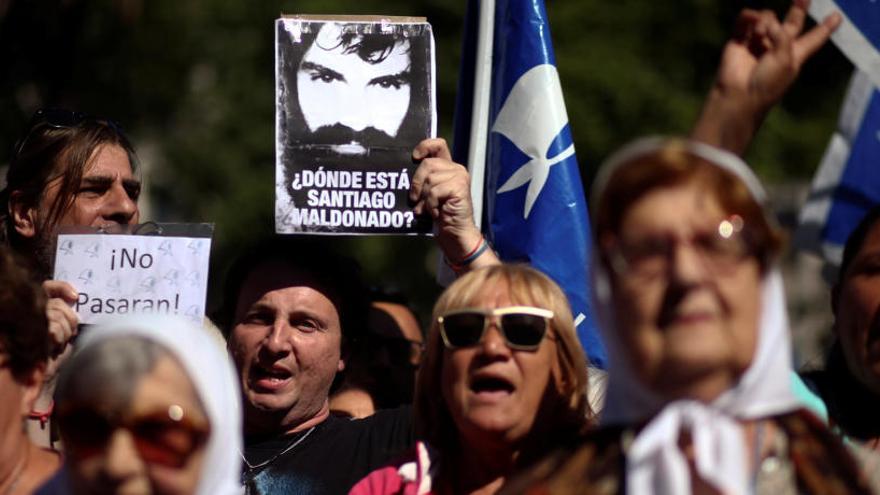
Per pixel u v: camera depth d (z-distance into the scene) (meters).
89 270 4.56
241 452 4.60
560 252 4.73
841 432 3.73
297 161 4.59
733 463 2.64
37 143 4.78
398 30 4.66
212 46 13.74
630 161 2.82
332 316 4.75
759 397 2.72
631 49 12.18
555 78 4.86
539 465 2.90
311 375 4.67
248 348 4.69
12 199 4.80
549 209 4.77
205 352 2.91
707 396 2.71
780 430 2.81
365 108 4.62
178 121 13.71
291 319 4.69
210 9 13.52
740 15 3.36
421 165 4.56
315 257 4.80
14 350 3.25
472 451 3.75
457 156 5.21
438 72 13.00
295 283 4.72
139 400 2.80
